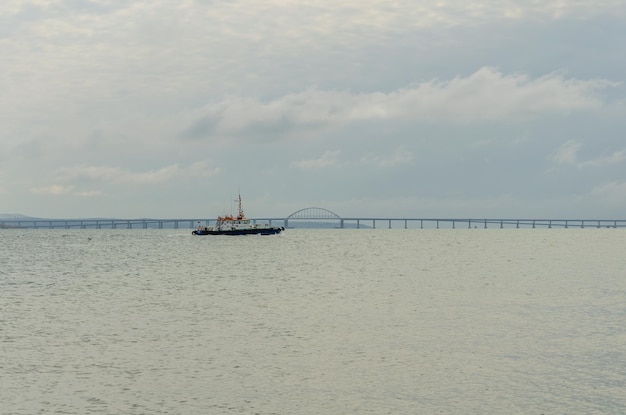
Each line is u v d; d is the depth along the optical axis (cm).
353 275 10656
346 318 6016
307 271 11494
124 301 7300
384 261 14300
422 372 4078
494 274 10838
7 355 4544
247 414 3384
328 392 3703
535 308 6650
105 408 3472
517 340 4959
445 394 3659
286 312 6397
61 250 19912
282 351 4641
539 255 16850
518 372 4053
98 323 5794
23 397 3638
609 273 11038
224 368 4191
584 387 3753
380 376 4000
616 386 3766
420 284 9138
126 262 14075
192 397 3631
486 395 3638
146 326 5631
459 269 11956
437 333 5262
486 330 5378
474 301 7206
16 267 12738
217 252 18288
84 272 11431
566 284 9131
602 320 5869
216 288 8662
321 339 5038
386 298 7494
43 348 4756
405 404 3516
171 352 4619
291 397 3628
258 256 16262
